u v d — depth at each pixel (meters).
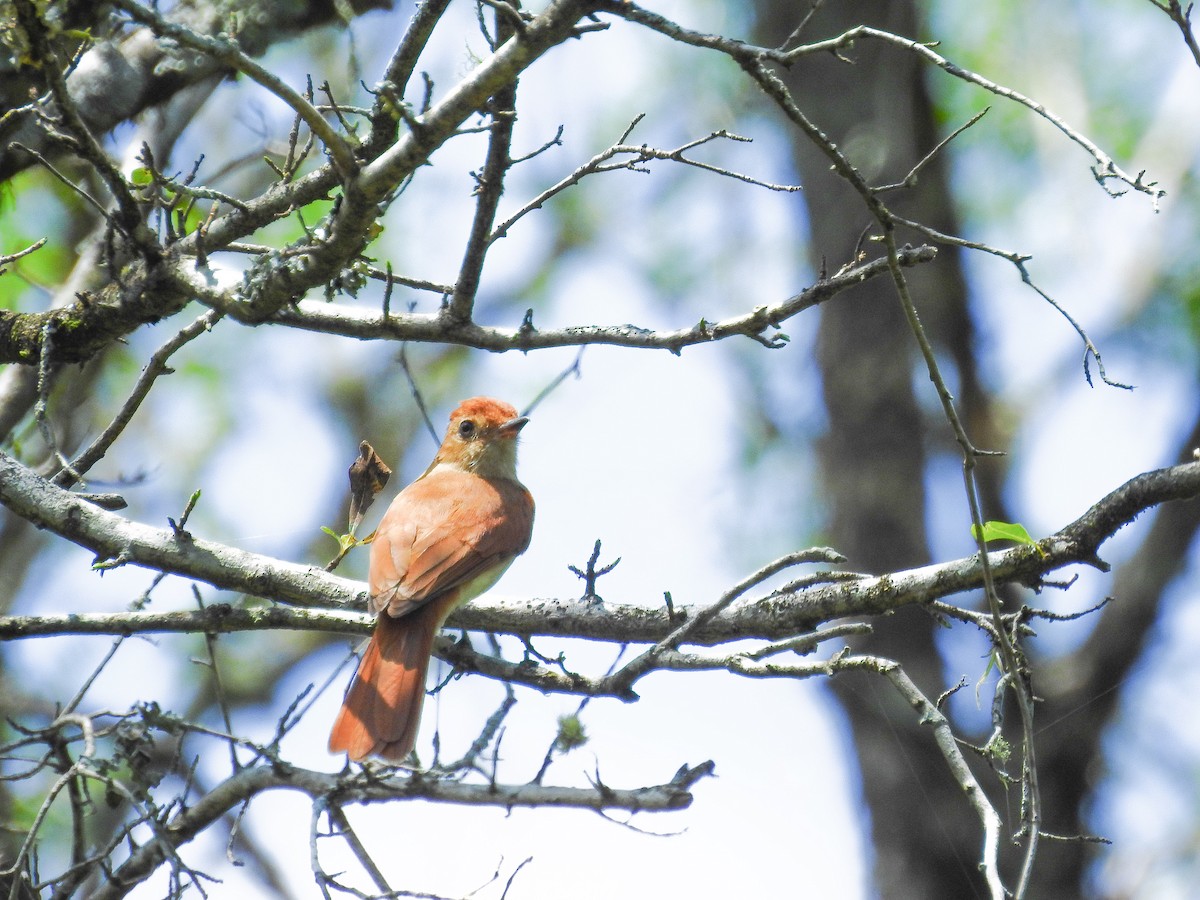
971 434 16.59
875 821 15.66
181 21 9.92
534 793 6.79
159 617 7.92
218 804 7.37
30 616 7.81
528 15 6.73
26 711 13.18
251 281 7.47
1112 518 7.07
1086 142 6.05
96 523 7.98
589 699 7.34
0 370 10.35
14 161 9.55
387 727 8.25
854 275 7.46
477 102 6.53
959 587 7.34
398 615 8.59
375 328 8.34
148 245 7.78
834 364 16.62
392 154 6.68
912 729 15.38
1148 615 15.28
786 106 6.22
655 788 6.74
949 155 16.58
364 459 8.70
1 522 14.24
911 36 16.25
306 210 11.96
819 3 7.51
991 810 6.46
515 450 11.96
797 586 7.73
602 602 8.34
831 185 16.38
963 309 16.52
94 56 9.50
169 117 10.35
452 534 9.91
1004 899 6.14
